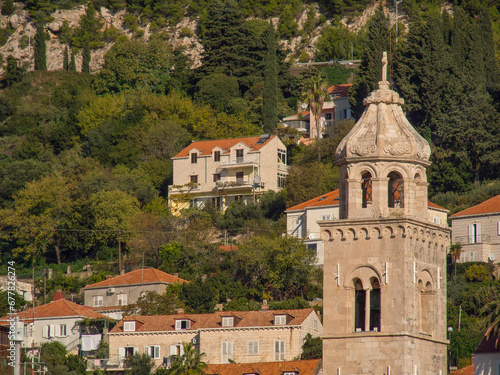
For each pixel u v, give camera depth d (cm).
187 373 15500
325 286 9131
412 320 8906
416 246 9081
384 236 9025
